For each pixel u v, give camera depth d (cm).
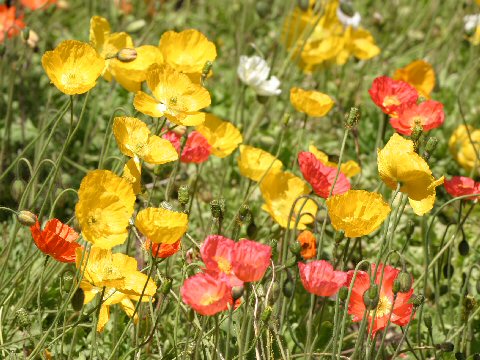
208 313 359
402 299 431
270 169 521
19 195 486
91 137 659
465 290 518
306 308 524
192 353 435
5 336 464
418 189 397
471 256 601
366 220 386
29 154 628
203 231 540
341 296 409
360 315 429
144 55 507
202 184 649
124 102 701
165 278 425
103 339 487
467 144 681
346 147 720
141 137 429
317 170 466
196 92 449
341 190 476
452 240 498
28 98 691
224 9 927
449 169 719
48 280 495
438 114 506
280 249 509
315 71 816
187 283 363
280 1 924
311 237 468
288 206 512
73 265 511
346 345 501
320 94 547
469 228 635
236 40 852
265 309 398
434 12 894
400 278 406
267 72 630
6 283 471
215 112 749
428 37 889
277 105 766
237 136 530
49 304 506
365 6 978
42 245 395
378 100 521
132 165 432
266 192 505
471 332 513
